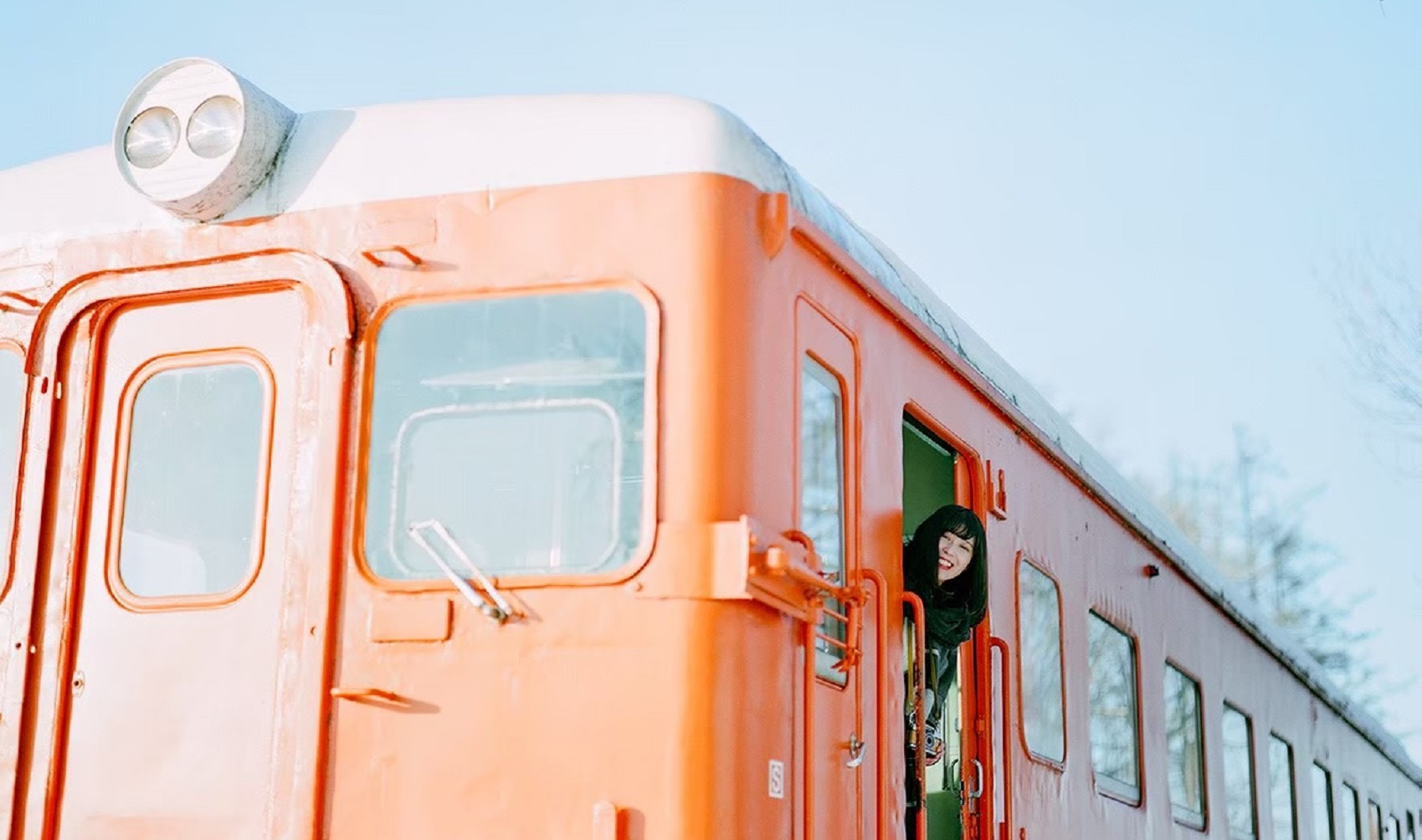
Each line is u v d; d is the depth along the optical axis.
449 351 4.94
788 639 4.90
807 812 4.89
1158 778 9.18
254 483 5.04
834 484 5.50
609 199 4.92
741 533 4.59
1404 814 18.84
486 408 4.88
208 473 5.10
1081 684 7.98
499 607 4.68
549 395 4.84
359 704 4.75
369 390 4.96
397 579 4.81
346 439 4.94
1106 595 8.60
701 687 4.54
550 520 4.75
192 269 5.20
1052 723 7.50
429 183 5.07
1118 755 8.55
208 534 5.06
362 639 4.79
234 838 4.78
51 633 5.11
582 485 4.75
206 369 5.19
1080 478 8.30
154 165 5.17
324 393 4.98
